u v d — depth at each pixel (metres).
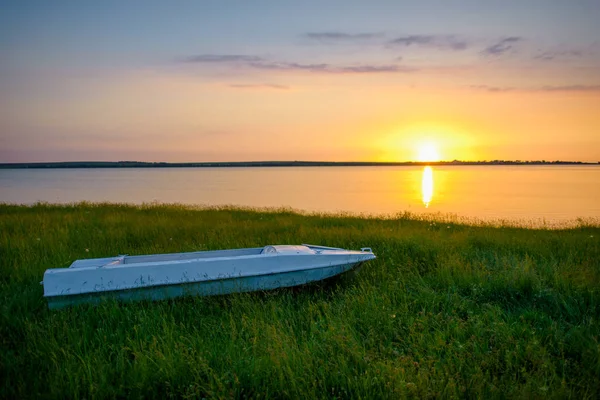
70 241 8.98
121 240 9.32
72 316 4.73
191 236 10.22
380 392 3.29
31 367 3.73
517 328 4.44
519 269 6.23
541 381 3.44
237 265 5.57
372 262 7.38
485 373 3.67
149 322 4.55
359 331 4.58
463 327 4.52
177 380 3.50
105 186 60.84
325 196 39.16
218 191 47.75
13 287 5.78
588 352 3.83
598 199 33.91
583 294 5.36
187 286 5.40
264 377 3.53
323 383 3.47
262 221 13.22
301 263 5.82
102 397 3.32
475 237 9.70
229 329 4.53
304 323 4.80
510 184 61.09
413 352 4.04
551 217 21.48
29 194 41.50
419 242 8.72
